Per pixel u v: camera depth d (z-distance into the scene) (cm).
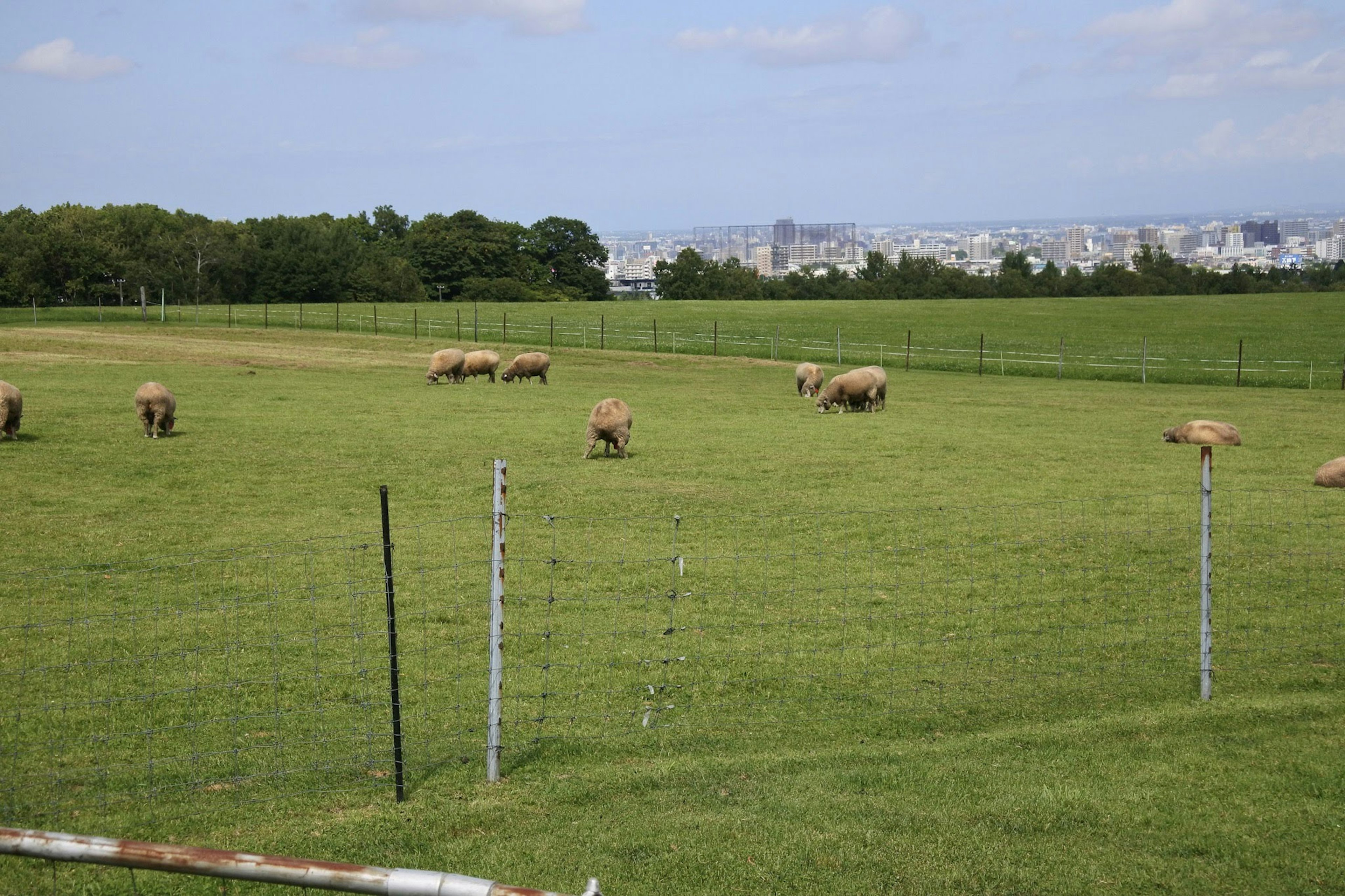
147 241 13425
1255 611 1452
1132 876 766
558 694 1144
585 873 767
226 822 840
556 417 3453
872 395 3750
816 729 1055
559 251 17738
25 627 1315
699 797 891
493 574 912
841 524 1964
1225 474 2484
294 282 13938
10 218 14475
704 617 1427
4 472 2373
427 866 773
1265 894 743
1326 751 987
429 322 8150
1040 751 991
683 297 15900
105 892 735
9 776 924
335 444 2831
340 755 979
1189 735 1030
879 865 780
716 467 2555
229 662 1236
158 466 2484
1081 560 1712
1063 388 4800
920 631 1370
